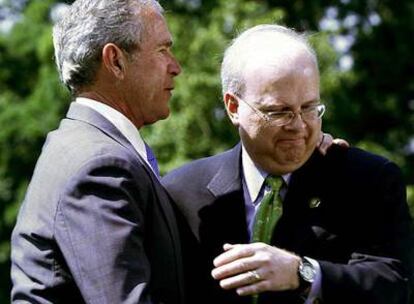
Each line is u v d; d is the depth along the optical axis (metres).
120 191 3.18
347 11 16.16
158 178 3.71
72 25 3.50
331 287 3.42
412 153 15.70
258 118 3.53
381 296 3.49
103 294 3.07
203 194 3.87
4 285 17.83
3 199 17.86
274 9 13.82
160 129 12.66
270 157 3.59
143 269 3.15
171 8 14.62
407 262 3.64
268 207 3.72
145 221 3.32
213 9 13.89
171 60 3.60
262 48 3.55
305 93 3.50
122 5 3.49
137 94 3.52
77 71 3.50
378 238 3.63
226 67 3.66
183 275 3.52
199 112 12.74
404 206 3.73
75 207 3.16
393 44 16.31
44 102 17.06
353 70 15.86
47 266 3.20
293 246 3.67
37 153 17.72
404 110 16.17
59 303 3.20
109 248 3.10
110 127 3.44
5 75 19.08
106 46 3.46
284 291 3.64
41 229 3.21
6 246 17.72
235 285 3.29
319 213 3.69
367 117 15.80
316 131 3.55
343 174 3.72
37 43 17.42
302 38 3.61
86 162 3.21
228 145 12.76
